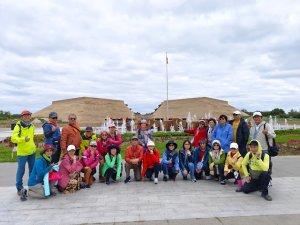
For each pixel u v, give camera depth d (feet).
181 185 27.09
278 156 43.96
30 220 18.37
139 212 19.53
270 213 18.94
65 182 24.68
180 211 19.57
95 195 23.91
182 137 71.20
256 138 26.30
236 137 28.43
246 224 17.08
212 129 31.96
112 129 29.96
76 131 27.99
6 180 29.66
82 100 177.37
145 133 32.83
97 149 28.86
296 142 55.36
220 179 27.66
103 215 19.08
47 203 21.88
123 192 24.76
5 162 40.70
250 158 23.43
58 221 18.13
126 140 64.23
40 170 22.99
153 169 28.45
